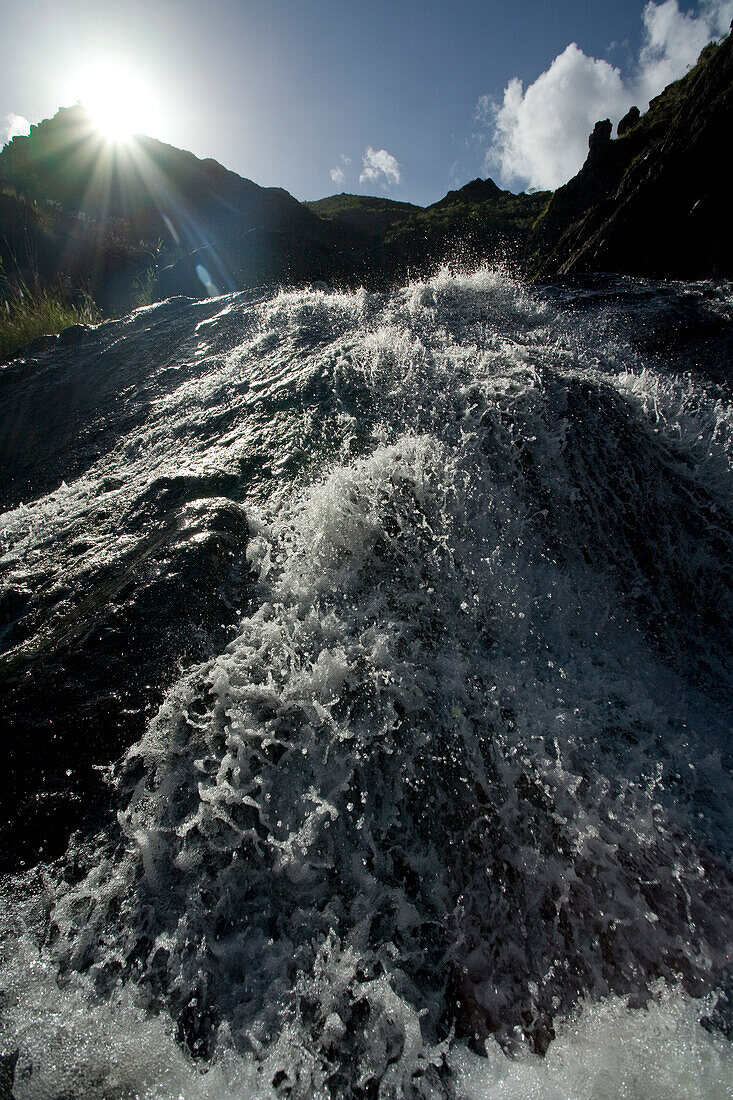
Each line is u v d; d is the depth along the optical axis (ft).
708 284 17.97
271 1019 3.97
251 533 7.38
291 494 8.14
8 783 4.84
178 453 10.18
